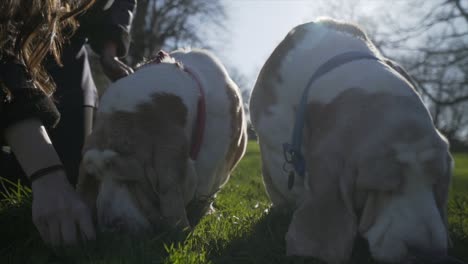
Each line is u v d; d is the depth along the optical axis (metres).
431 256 1.00
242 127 1.63
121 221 1.20
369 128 1.08
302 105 1.25
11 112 1.12
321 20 1.48
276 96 1.41
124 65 1.92
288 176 1.38
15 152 1.14
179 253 1.12
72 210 1.13
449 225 1.49
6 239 1.32
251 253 1.21
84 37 1.91
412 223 1.02
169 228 1.22
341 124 1.11
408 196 1.04
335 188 1.09
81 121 1.92
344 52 1.29
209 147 1.49
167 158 1.26
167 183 1.24
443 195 1.08
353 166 1.07
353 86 1.15
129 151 1.24
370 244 1.05
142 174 1.23
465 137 11.31
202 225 1.40
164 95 1.36
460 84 7.79
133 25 9.83
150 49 9.97
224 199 1.91
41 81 1.25
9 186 1.76
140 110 1.30
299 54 1.38
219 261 1.17
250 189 2.42
